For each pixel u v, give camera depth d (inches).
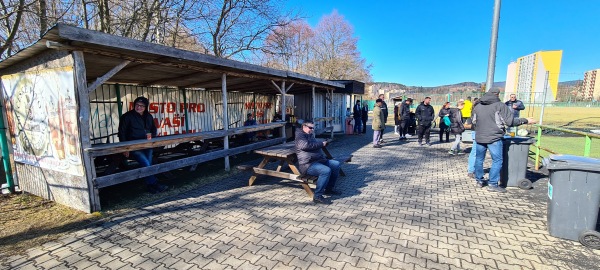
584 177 124.3
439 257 116.2
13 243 129.1
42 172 183.0
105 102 284.2
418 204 177.0
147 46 169.5
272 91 483.5
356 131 592.7
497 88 196.5
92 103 273.6
